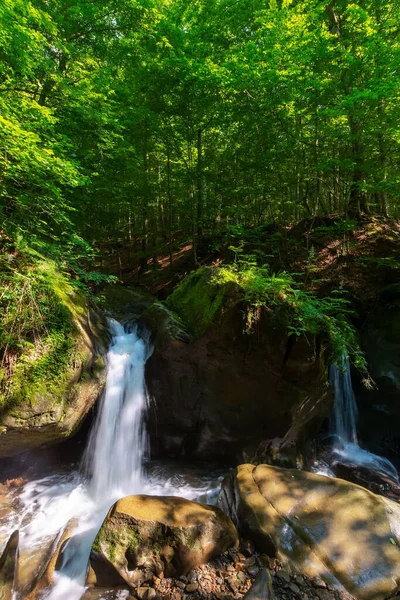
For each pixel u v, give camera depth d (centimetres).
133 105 842
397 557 280
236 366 475
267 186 898
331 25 908
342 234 867
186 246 1171
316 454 561
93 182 772
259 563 287
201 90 789
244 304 454
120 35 826
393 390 602
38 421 341
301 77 720
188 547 289
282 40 675
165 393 521
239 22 831
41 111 432
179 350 499
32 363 352
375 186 695
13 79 488
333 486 355
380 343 659
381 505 329
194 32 791
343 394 630
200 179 886
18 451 385
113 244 1453
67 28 730
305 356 445
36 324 369
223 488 400
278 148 838
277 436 503
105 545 297
